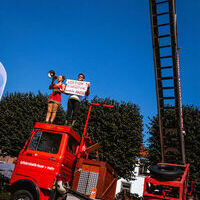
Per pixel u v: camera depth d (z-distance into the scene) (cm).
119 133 1919
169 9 890
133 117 2092
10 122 2092
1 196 741
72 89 867
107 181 687
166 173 733
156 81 966
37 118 2069
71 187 667
